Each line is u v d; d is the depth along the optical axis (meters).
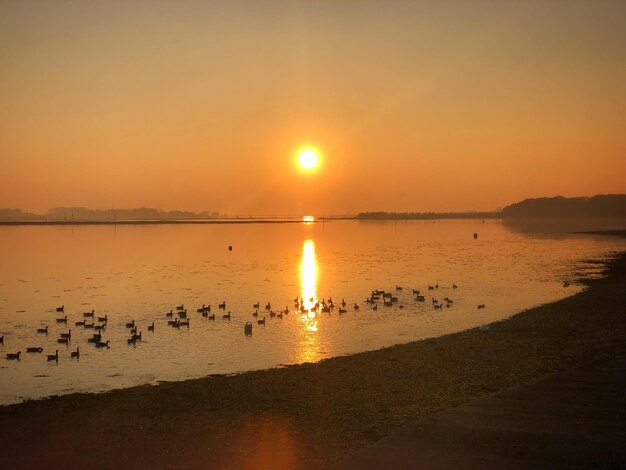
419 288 56.91
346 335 34.16
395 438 13.85
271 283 63.75
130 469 12.50
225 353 29.81
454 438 13.66
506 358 22.97
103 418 16.41
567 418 14.75
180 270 80.25
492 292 52.75
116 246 142.00
